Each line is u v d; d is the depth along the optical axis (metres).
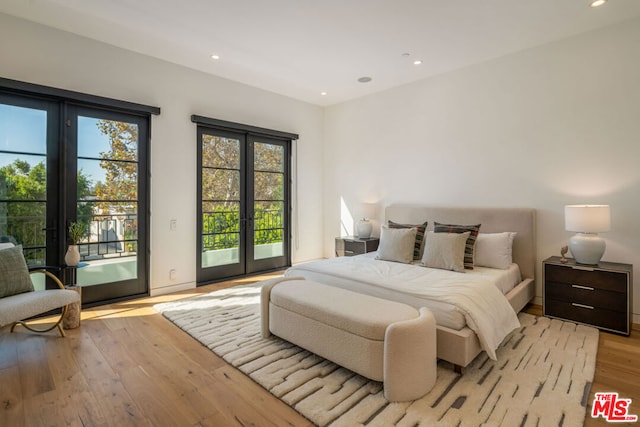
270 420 1.76
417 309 2.37
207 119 4.33
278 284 2.78
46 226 3.31
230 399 1.95
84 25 3.21
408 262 3.63
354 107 5.46
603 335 2.84
